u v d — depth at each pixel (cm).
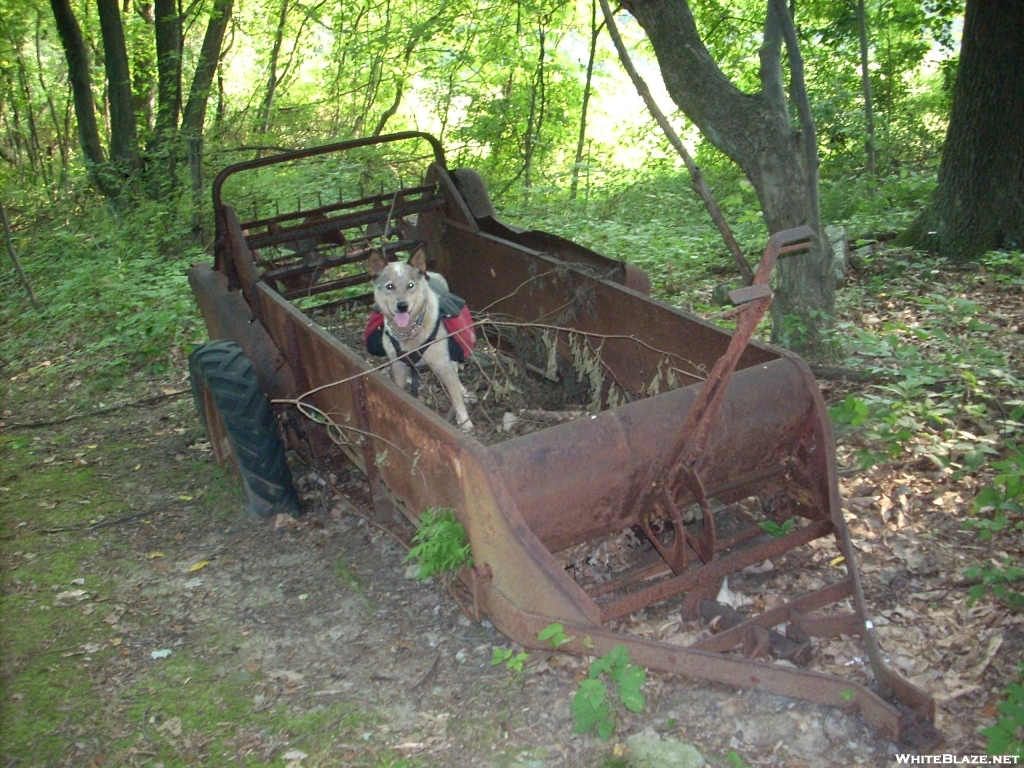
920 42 1374
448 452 312
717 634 300
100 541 462
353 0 1520
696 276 805
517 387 491
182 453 576
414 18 1463
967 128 769
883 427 455
